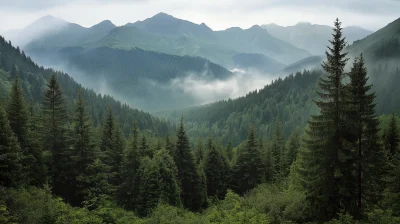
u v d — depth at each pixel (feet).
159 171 128.47
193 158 157.38
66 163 113.80
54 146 116.16
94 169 113.80
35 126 142.51
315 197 70.54
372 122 69.00
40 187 104.58
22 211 66.64
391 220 61.93
